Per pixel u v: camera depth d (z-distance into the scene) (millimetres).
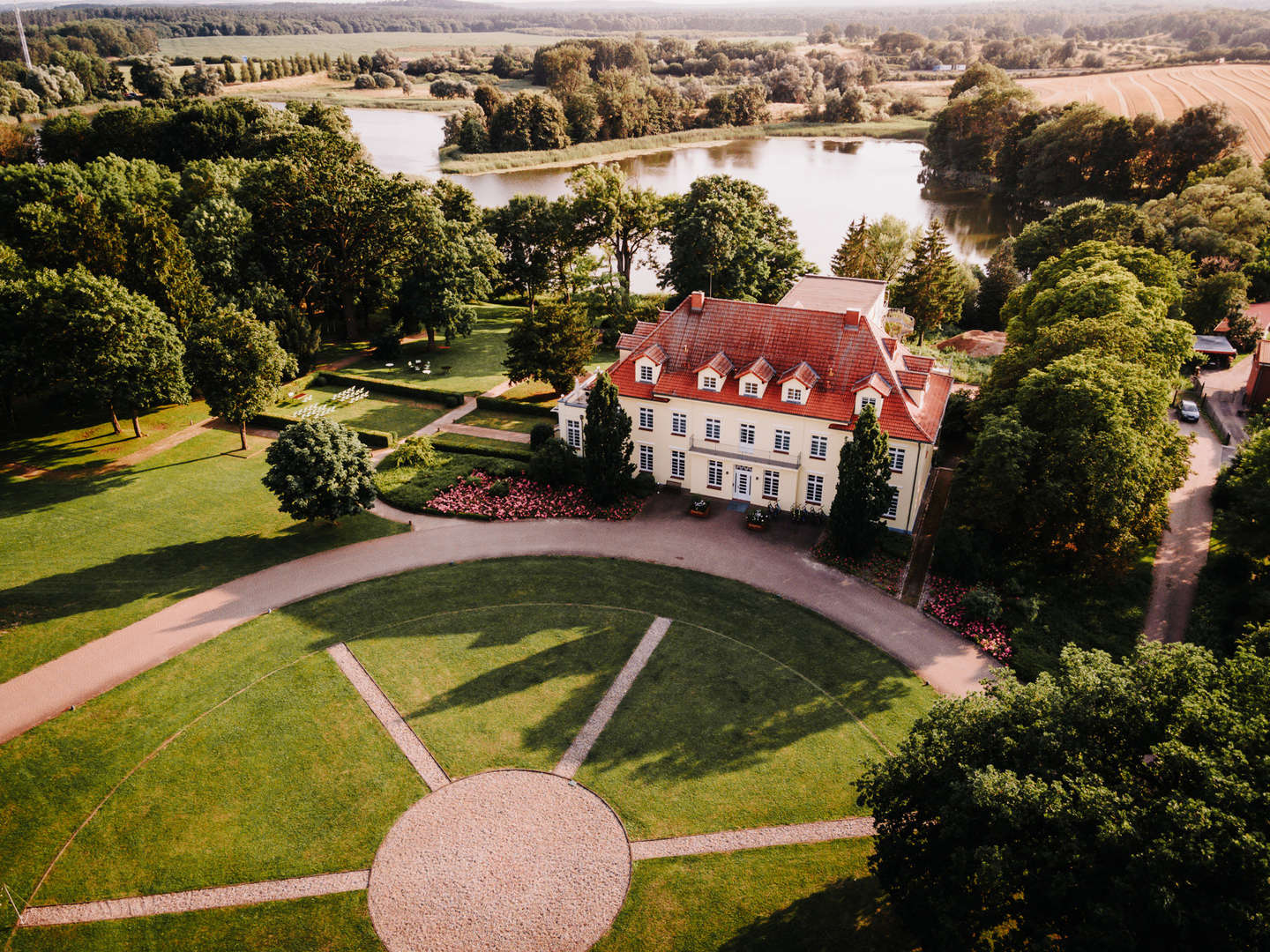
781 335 58625
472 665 44875
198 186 101375
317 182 88250
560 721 41125
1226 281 91438
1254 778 24078
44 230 77875
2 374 64312
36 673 44000
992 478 50469
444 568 53438
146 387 66375
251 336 66062
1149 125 142625
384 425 73750
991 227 149625
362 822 35812
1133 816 24500
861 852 34438
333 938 31188
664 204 111062
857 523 52500
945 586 51625
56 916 32000
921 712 41781
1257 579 51375
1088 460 48438
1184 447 55031
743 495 60938
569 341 74500
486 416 76000
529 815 36062
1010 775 25969
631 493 61750
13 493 61844
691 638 46938
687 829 35500
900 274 100750
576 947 30875
